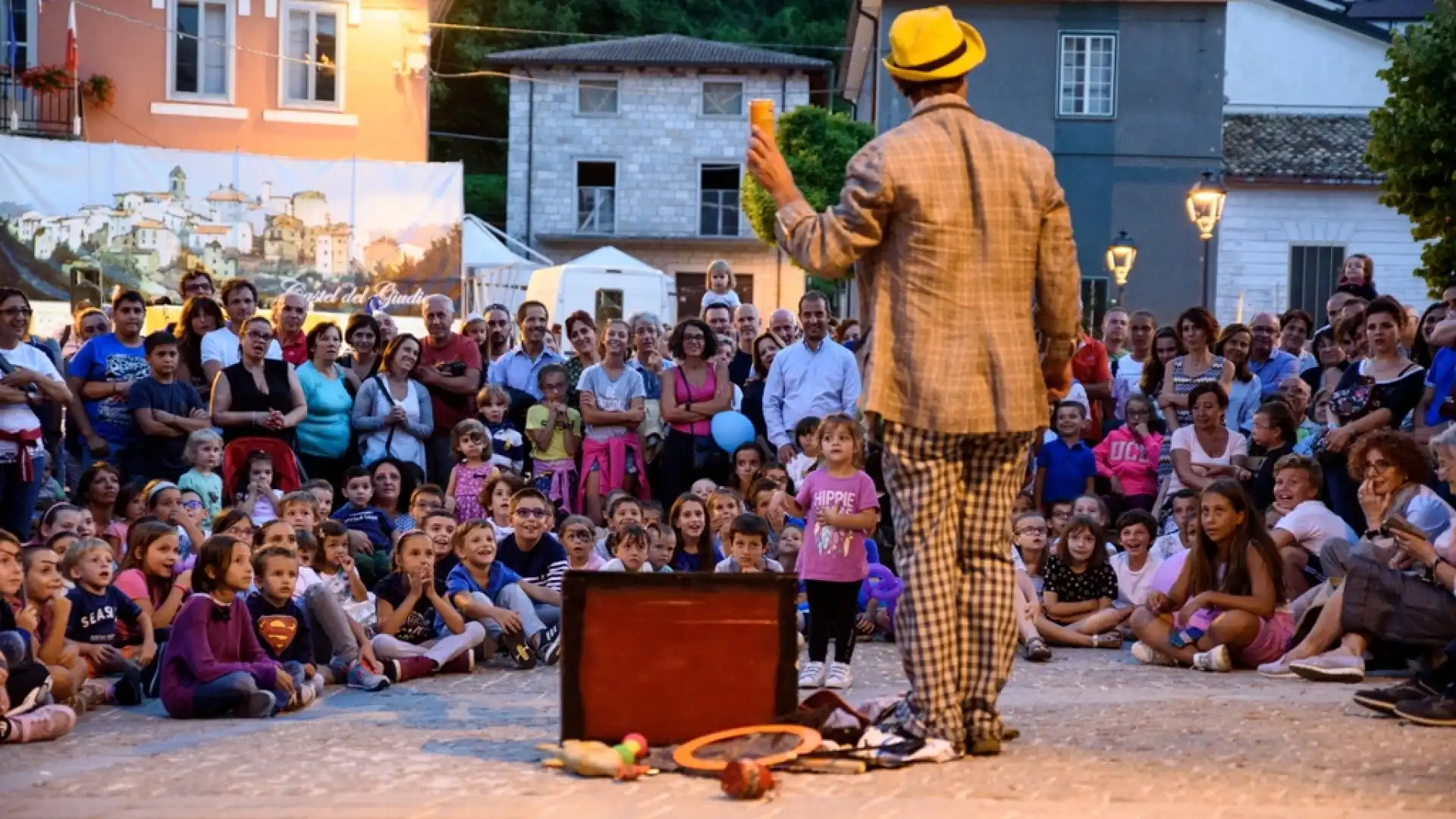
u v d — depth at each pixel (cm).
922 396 511
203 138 2941
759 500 1080
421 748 576
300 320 1274
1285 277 3419
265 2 2947
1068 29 3192
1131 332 1366
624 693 539
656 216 4584
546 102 4575
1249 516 870
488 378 1305
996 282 517
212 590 748
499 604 923
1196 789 482
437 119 5538
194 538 973
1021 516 1052
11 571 702
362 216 2334
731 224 4591
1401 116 1567
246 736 625
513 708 715
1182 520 1052
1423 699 620
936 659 525
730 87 4575
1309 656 813
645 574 540
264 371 1146
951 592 527
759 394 1262
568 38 5566
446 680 856
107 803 482
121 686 766
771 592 541
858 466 802
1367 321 1039
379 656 856
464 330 1379
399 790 493
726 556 1003
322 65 2983
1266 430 1091
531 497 977
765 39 5650
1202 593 868
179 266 2266
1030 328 523
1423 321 1144
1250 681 794
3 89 2814
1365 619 779
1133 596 1015
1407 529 770
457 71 5544
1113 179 3200
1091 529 1013
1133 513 1023
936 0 3194
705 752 519
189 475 1059
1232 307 3416
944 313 513
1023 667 874
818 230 512
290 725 671
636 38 4756
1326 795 477
